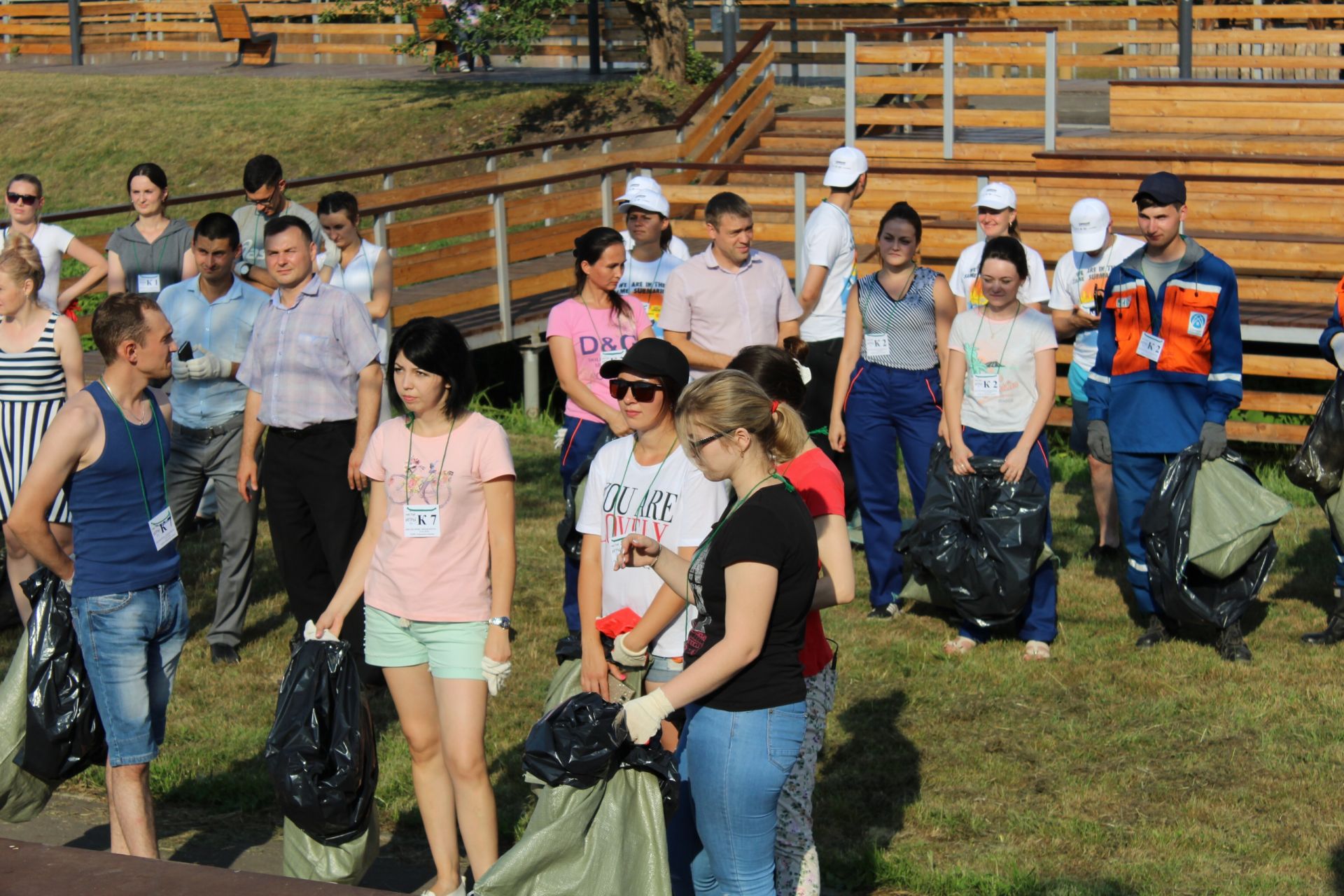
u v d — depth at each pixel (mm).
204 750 6129
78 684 4609
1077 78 23312
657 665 4328
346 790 4359
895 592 7672
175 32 35812
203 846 5371
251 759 6066
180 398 7137
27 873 3188
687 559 4281
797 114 18609
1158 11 21547
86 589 4559
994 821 5328
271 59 33500
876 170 12805
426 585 4656
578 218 18984
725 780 3689
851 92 15547
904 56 15375
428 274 12320
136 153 26750
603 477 4477
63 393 6816
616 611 4453
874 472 7547
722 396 3699
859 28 15414
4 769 4656
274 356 6516
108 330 4531
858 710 6398
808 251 8055
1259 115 14836
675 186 13578
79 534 4570
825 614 7773
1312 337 10391
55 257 8922
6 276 6609
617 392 4312
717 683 3623
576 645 4656
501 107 25516
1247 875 4855
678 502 4309
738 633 3605
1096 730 6117
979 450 7195
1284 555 8523
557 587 8312
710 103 19938
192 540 9422
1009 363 7090
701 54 26031
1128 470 7016
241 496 6859
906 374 7383
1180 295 6746
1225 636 6871
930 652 7102
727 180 17125
